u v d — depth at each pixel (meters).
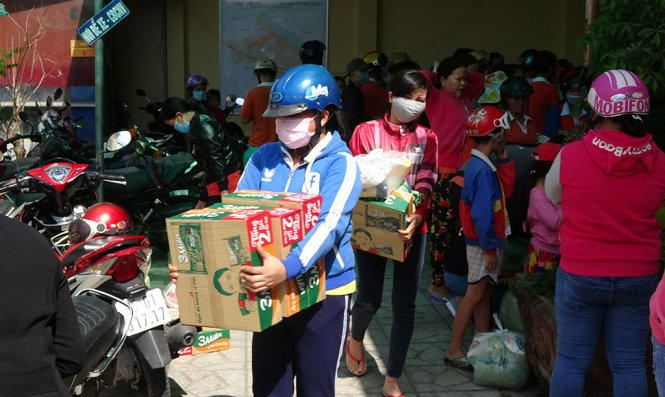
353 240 4.18
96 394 3.73
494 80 7.07
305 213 2.85
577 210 3.28
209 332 4.63
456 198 5.20
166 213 7.50
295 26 12.40
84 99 9.68
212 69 12.50
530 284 4.35
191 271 2.76
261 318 2.69
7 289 2.03
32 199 5.48
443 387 4.43
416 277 4.20
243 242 2.61
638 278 3.22
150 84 12.33
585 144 3.27
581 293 3.29
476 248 4.54
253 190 3.19
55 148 6.50
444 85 6.07
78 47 9.62
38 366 2.07
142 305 3.54
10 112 9.42
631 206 3.18
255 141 8.03
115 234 3.99
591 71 4.74
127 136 5.12
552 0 12.39
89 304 3.18
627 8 4.50
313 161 3.09
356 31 12.34
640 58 4.29
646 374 3.61
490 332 4.57
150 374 3.55
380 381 4.52
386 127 4.30
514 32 12.47
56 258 2.20
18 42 9.56
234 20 12.38
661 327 2.78
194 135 7.23
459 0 12.39
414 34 12.45
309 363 3.08
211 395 4.30
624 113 3.16
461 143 5.91
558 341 3.47
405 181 4.18
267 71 7.99
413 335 5.29
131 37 12.20
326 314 3.06
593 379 3.78
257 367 3.15
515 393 4.33
